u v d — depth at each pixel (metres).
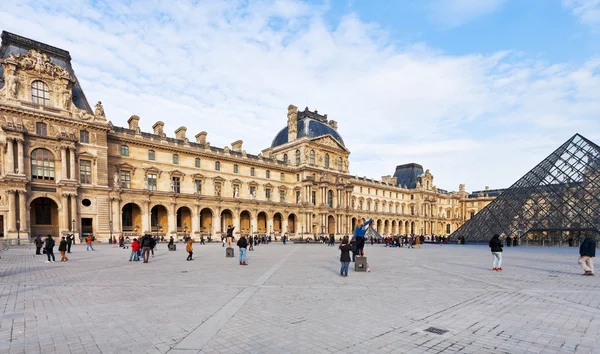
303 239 89.38
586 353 8.25
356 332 9.77
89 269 23.73
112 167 66.00
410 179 149.00
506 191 72.44
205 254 38.19
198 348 8.48
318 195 99.81
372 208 125.94
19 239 50.75
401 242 58.09
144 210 67.69
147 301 13.53
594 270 22.98
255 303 13.20
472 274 21.30
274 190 95.31
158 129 75.81
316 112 110.94
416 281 18.50
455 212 159.38
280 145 108.69
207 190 80.44
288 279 19.14
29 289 16.08
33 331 9.84
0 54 57.19
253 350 8.40
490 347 8.65
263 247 55.47
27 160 53.88
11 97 52.94
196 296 14.47
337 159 108.00
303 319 11.02
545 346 8.72
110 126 63.25
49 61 57.69
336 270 23.39
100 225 60.75
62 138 56.38
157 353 8.20
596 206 56.06
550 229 59.38
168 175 74.06
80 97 64.19
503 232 65.50
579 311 12.04
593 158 61.44
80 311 11.99
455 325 10.43
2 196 51.00
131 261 29.50
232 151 87.38
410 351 8.37
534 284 17.53
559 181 63.50
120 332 9.74
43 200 59.28
